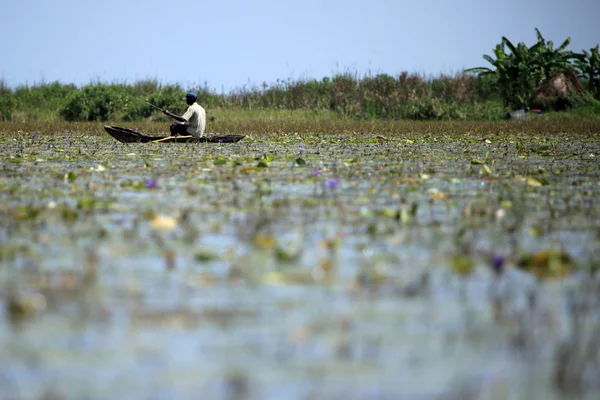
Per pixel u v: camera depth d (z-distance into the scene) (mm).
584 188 28406
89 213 22078
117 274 15406
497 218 21766
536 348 11664
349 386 10305
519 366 11039
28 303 13203
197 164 36750
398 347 11664
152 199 24875
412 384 10375
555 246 18359
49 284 14656
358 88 114938
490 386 10359
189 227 20125
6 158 39781
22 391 10086
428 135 68125
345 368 10891
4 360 11102
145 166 35688
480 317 13008
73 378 10508
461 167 36469
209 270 15797
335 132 73562
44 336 12016
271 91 117562
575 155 43781
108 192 26609
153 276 15281
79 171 33375
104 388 10188
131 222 20828
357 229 20078
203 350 11484
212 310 13195
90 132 70875
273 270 15820
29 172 32906
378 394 10055
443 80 118625
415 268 16109
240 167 35375
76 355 11281
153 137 53156
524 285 15023
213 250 17562
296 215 21969
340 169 34750
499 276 15609
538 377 10664
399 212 21156
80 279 14953
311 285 14766
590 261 16828
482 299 14008
